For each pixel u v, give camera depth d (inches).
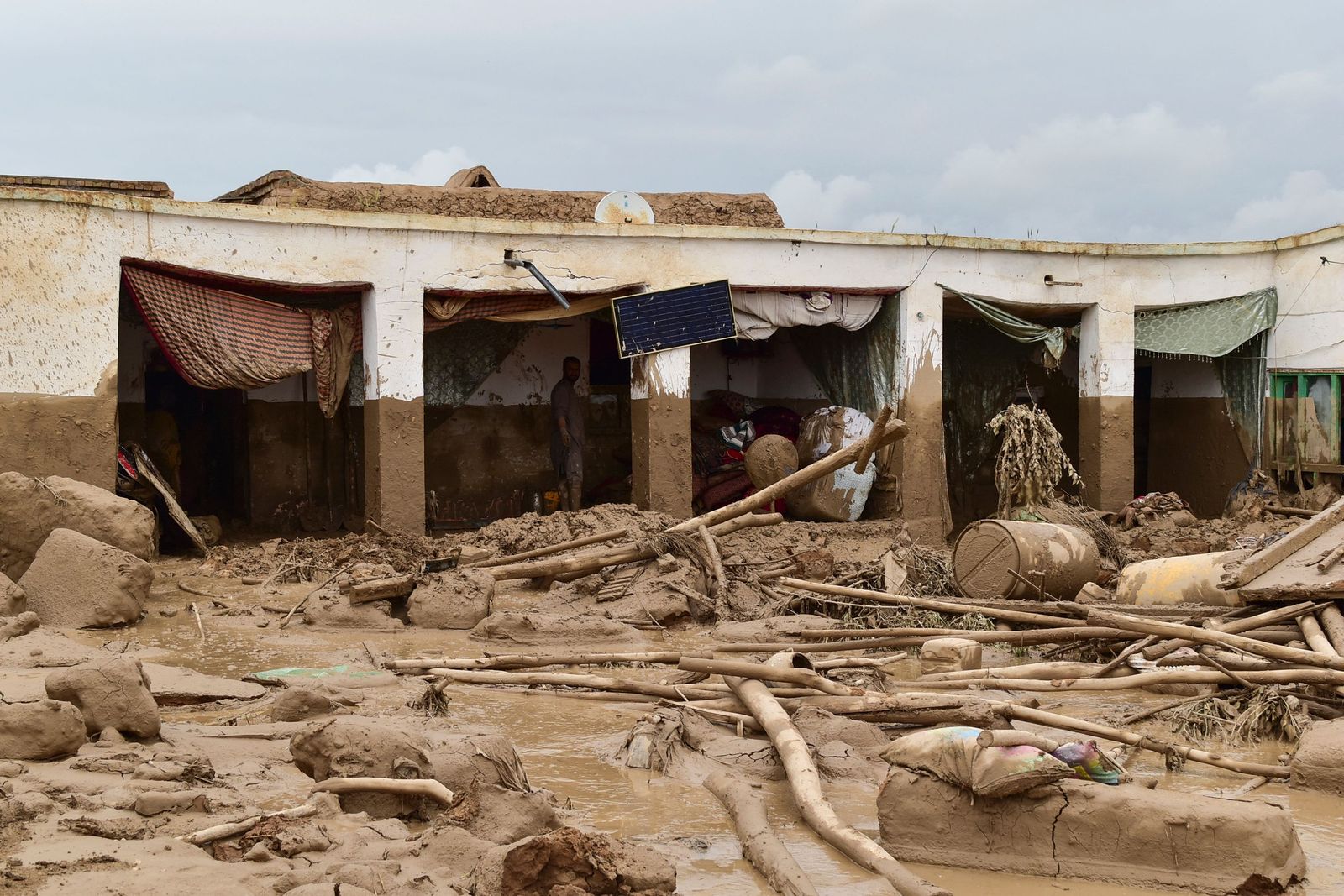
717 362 863.1
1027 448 579.8
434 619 451.2
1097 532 556.7
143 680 254.4
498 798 219.1
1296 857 207.6
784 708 297.9
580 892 179.9
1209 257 753.0
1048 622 404.5
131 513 481.1
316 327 631.8
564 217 745.0
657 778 267.4
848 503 710.5
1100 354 742.5
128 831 195.0
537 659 348.8
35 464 553.0
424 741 239.9
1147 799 211.0
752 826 225.6
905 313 716.0
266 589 517.3
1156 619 386.6
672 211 770.8
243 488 745.0
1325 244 720.3
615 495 796.0
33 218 549.6
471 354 784.3
